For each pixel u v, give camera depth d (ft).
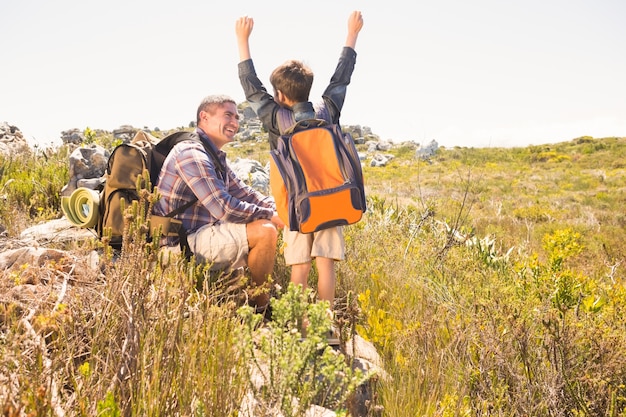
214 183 11.25
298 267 10.46
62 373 6.46
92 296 8.36
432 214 22.33
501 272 15.83
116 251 11.74
